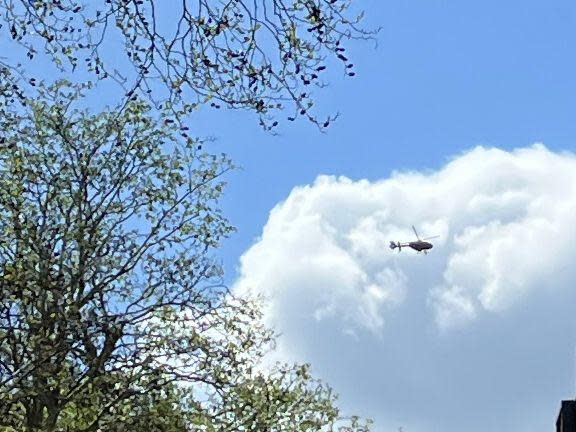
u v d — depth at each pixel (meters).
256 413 28.89
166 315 29.14
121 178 30.52
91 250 28.44
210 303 29.80
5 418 24.64
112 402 25.97
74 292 27.72
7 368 25.25
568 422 29.84
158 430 25.98
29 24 12.74
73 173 30.20
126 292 29.31
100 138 30.84
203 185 31.53
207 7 11.82
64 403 25.72
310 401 30.84
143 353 27.41
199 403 28.88
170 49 12.20
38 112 30.30
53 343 24.61
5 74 15.28
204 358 28.23
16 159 29.22
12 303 26.45
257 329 30.48
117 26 12.37
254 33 11.98
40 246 27.47
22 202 28.52
